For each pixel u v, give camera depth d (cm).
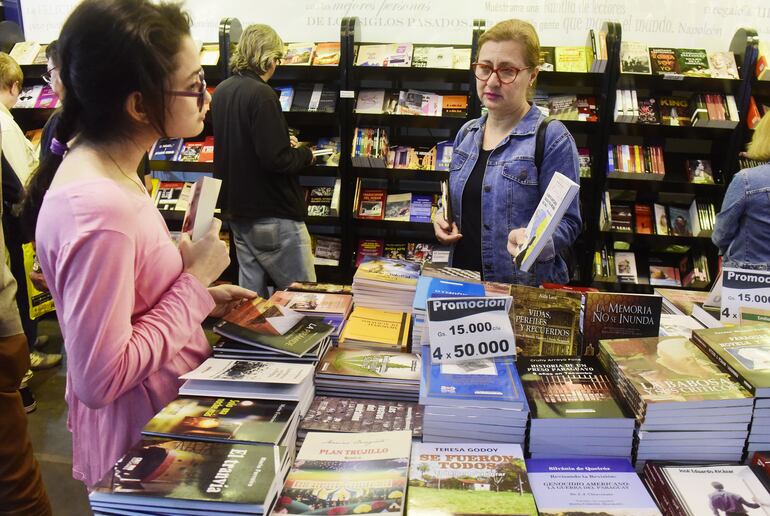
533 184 185
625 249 384
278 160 276
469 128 209
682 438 101
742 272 141
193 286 108
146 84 90
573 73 338
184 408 102
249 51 274
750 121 335
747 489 92
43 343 344
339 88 358
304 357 122
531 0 361
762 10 349
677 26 357
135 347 95
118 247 89
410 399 120
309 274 313
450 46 361
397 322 147
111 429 108
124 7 88
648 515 86
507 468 94
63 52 90
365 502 84
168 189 400
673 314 160
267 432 95
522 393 107
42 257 93
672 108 351
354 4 376
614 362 115
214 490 80
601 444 102
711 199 357
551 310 131
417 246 386
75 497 219
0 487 147
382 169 367
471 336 121
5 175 267
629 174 347
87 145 97
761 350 113
